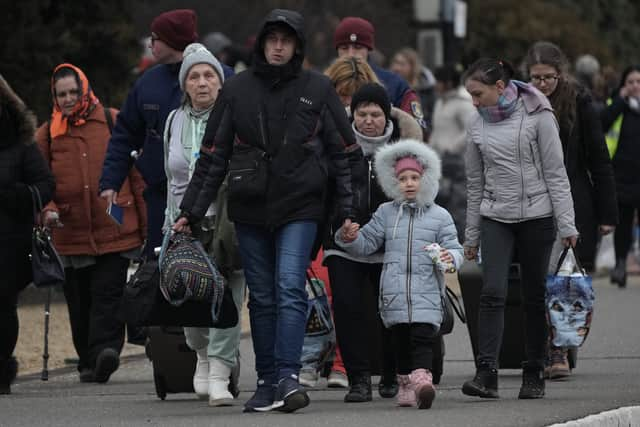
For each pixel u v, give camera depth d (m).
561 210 24.08
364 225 24.25
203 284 22.66
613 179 28.42
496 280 24.19
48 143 29.48
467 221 24.66
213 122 22.91
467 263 26.95
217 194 23.64
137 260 29.02
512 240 24.39
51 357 32.69
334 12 70.81
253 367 29.89
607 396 24.53
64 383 28.75
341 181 22.89
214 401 23.81
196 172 23.08
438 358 25.47
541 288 24.36
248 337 34.66
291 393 22.30
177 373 24.80
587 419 21.39
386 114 24.95
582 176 28.47
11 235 26.89
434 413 22.34
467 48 80.94
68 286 29.56
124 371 30.58
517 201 24.16
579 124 28.30
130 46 45.97
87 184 29.17
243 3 68.88
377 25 71.56
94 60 45.22
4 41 42.97
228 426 20.97
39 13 44.34
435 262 23.30
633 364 29.08
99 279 29.02
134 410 23.66
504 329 26.81
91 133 29.42
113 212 27.16
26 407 24.44
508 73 24.45
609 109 42.25
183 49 26.77
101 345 28.72
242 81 22.78
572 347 26.59
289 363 22.45
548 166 24.12
